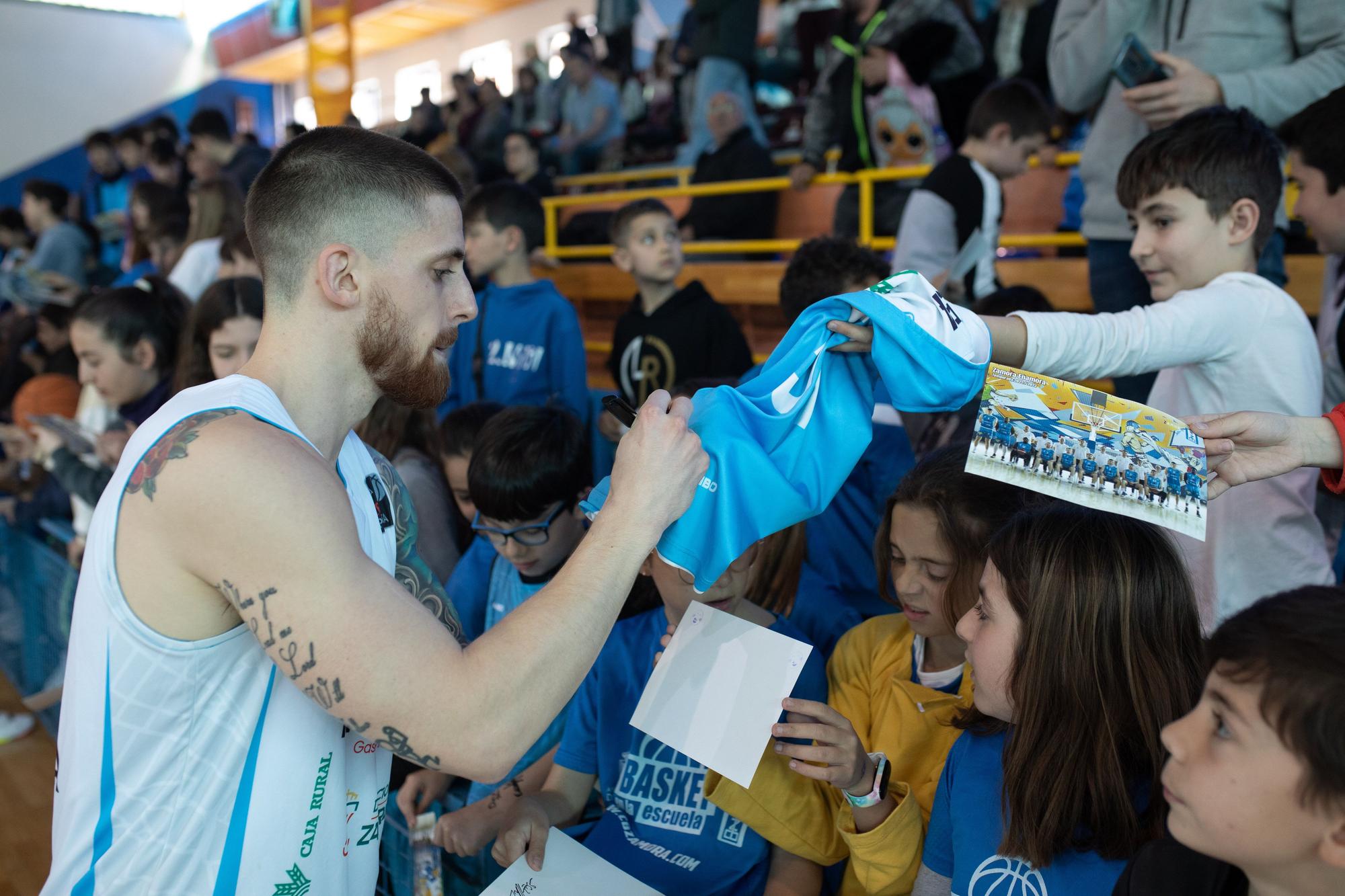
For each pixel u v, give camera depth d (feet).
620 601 3.15
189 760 3.11
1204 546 4.83
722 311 10.55
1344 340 6.49
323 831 3.34
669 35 32.01
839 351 3.68
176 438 2.97
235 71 50.42
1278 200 4.80
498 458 5.64
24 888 7.90
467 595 6.73
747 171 15.03
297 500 2.88
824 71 13.08
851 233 12.90
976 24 13.84
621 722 4.86
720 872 4.48
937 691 4.38
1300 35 6.57
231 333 7.91
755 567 5.31
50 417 9.68
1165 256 4.88
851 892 4.45
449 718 2.86
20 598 11.59
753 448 3.42
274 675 3.17
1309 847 2.21
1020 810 3.35
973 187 9.25
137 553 2.98
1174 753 2.42
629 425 3.62
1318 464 3.63
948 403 3.49
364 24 45.75
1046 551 3.40
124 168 26.78
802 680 4.59
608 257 17.97
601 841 4.65
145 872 3.14
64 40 46.42
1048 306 7.16
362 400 3.53
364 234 3.25
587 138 23.26
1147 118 6.53
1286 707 2.15
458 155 16.90
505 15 44.16
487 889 4.25
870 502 6.95
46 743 10.28
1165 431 3.36
